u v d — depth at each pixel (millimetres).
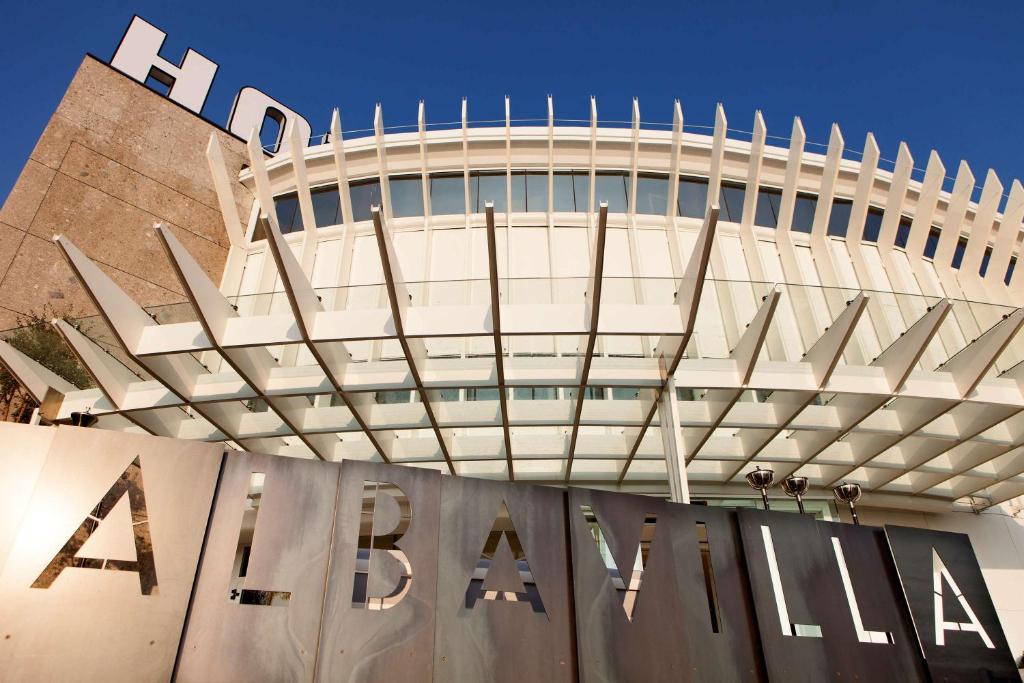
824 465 15281
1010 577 16797
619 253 19047
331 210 21562
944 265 18906
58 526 6871
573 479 15531
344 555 7395
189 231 21266
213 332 10273
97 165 20359
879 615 9086
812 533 9422
